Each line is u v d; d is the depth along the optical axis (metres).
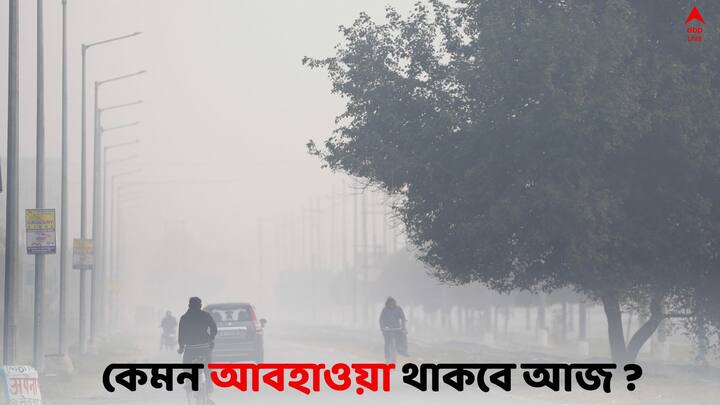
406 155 76.56
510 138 71.50
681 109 68.81
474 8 76.31
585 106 66.62
